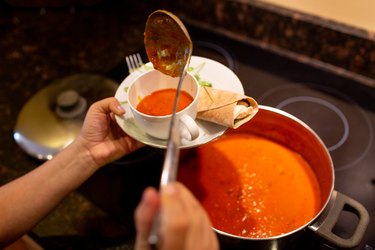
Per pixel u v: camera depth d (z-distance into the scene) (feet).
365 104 2.76
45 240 2.36
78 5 3.91
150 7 3.73
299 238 2.08
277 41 3.16
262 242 1.77
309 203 2.09
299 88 2.90
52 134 2.79
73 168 2.20
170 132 1.40
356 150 2.52
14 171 2.72
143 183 2.46
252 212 2.10
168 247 1.18
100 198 2.46
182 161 2.33
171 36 1.82
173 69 1.89
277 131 2.27
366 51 2.78
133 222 2.34
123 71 3.18
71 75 3.27
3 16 3.96
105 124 2.18
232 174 2.25
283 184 2.18
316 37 2.93
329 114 2.72
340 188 2.36
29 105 2.99
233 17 3.26
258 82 2.98
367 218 1.83
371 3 2.85
